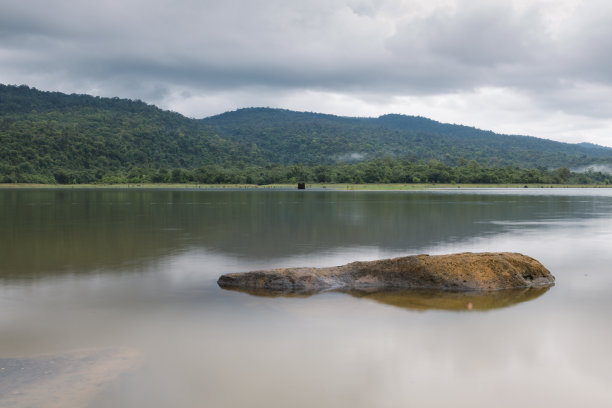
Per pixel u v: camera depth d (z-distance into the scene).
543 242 20.50
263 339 8.37
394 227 26.69
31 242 20.52
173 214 36.34
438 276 12.32
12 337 8.47
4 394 6.29
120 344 8.12
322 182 194.62
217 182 193.50
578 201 61.31
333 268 13.05
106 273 14.02
